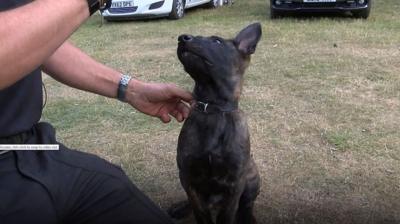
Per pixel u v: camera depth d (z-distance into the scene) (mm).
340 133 4957
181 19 12352
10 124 1914
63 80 2369
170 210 3711
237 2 15414
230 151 2994
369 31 9531
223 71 2938
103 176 2051
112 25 11734
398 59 7520
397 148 4660
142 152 4703
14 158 1900
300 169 4320
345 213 3705
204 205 3252
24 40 1450
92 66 2408
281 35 9414
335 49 8211
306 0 10828
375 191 3986
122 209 2064
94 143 4914
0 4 1795
